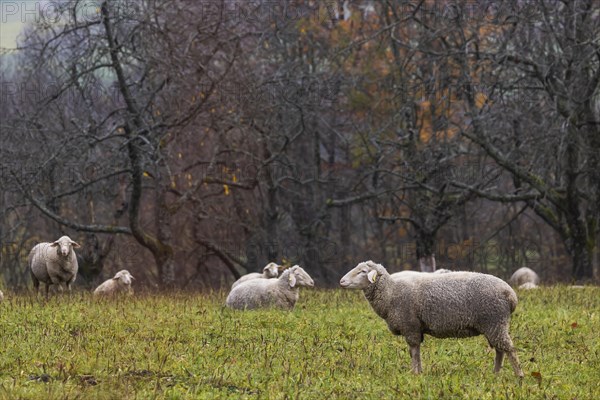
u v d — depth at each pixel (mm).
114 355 17547
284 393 15016
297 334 20969
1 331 20719
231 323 22234
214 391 15117
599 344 20188
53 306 25344
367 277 17219
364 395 15133
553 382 16344
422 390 15398
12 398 13945
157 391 14828
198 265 64500
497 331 16500
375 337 20891
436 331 16891
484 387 15664
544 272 69750
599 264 58781
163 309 25172
